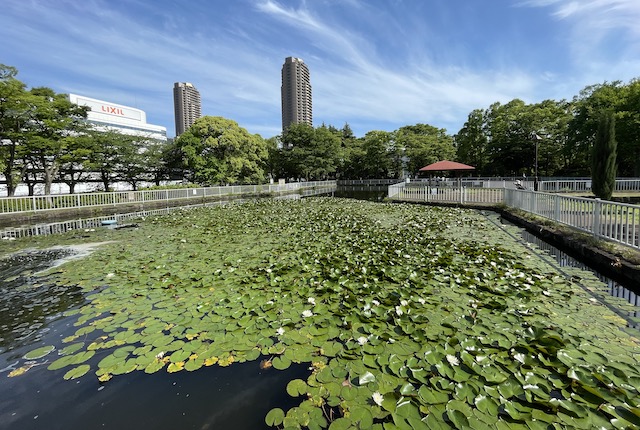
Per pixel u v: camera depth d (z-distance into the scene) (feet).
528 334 8.25
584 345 7.71
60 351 8.32
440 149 103.81
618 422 5.37
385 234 22.21
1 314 10.69
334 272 13.57
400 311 9.48
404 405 5.85
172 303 11.05
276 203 52.65
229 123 81.82
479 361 7.04
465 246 18.16
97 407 6.35
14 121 41.27
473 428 5.32
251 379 7.05
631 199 38.70
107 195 45.55
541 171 88.69
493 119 93.81
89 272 15.15
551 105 84.43
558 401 5.76
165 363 7.60
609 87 63.82
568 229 19.25
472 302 10.23
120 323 9.66
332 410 5.96
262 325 9.16
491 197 40.52
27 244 22.94
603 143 32.73
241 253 17.97
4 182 52.60
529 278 12.59
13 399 6.62
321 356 7.64
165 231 27.09
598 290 11.73
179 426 5.81
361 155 124.88
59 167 55.83
